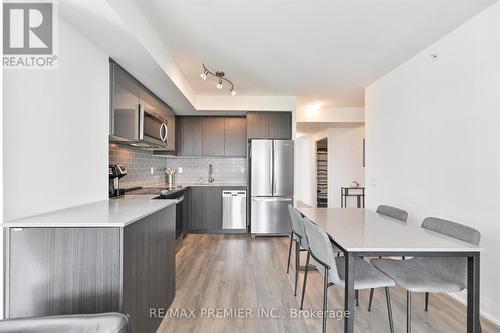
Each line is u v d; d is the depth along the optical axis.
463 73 2.46
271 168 4.76
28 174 1.56
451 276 1.85
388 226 2.11
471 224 2.37
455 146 2.54
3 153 1.40
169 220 2.29
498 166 2.14
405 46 2.90
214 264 3.34
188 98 4.05
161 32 2.56
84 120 2.09
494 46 2.17
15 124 1.47
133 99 2.90
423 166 2.97
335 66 3.45
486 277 2.23
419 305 2.41
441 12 2.28
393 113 3.54
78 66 2.01
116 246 1.42
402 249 1.54
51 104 1.74
